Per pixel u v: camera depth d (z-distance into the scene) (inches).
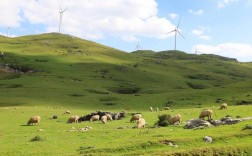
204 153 1235.2
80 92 5910.4
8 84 6510.8
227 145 1312.7
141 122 2234.3
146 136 1630.2
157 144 1411.2
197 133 1572.3
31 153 1429.6
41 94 5452.8
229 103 4439.0
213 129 1654.8
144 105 4692.4
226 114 2620.6
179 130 1827.0
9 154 1422.2
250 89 5462.6
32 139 1758.1
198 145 1393.9
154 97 5359.3
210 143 1411.2
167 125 2217.0
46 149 1497.3
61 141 1704.0
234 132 1519.4
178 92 5836.6
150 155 1227.2
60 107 4237.2
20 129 2388.0
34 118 2711.6
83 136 1862.7
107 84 7677.2
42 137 1818.4
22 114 3447.3
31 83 6628.9
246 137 1456.7
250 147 1286.9
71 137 1844.2
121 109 4266.7
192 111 3112.7
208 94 5378.9
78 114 3553.2
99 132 1984.5
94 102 4931.1
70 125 2620.6
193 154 1230.3
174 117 2252.7
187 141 1435.8
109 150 1380.4
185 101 4857.3
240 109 2849.4
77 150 1453.0
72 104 4670.3
